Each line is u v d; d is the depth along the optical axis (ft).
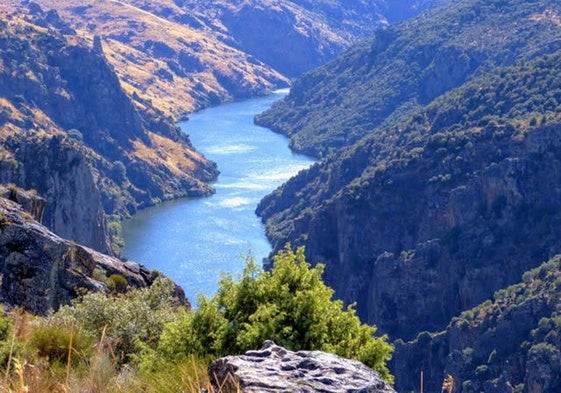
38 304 95.40
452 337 479.41
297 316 58.49
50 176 548.72
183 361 53.11
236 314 60.75
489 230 590.55
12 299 93.61
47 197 539.29
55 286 99.30
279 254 63.57
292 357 33.55
